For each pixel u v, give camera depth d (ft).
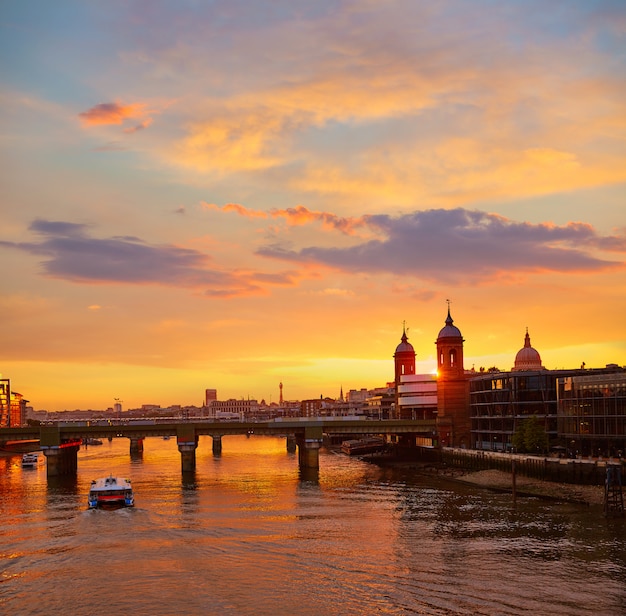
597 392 485.97
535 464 467.93
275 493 444.55
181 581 239.71
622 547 279.90
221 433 625.41
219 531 317.01
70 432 594.65
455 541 293.23
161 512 367.86
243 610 212.64
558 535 302.45
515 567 252.83
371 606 214.90
